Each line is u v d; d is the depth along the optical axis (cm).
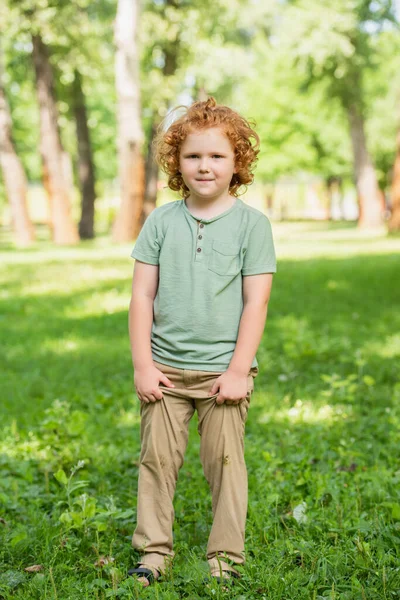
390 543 303
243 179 299
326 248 2198
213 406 281
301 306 1026
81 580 281
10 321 945
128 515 317
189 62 2438
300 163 4606
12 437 459
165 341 285
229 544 281
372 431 464
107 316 965
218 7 2430
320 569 280
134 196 2398
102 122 4050
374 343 755
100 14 2502
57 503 353
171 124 291
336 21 2552
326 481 361
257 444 429
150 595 262
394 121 4184
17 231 2552
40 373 657
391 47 3108
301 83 2991
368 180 3181
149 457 287
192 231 284
